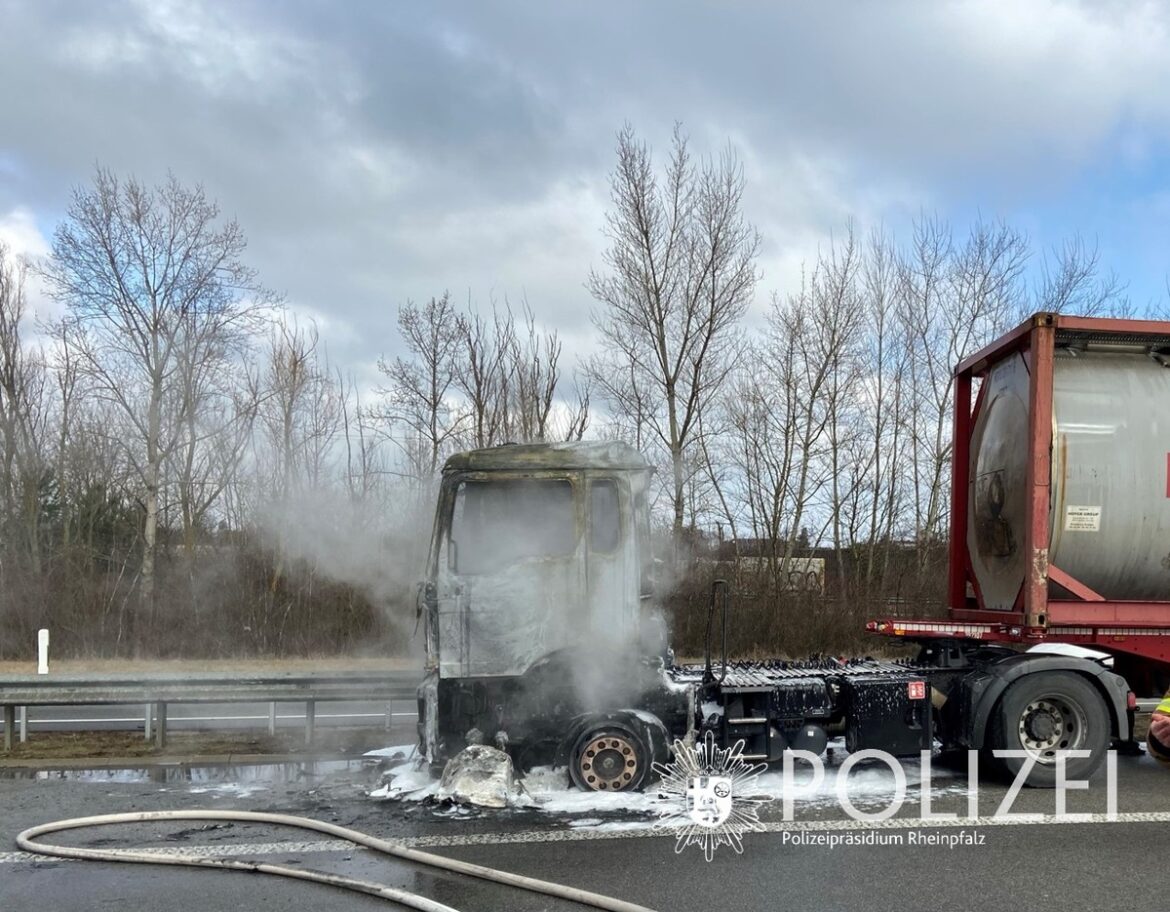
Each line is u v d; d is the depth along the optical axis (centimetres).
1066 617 774
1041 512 760
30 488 2369
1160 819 655
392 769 802
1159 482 773
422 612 767
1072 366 796
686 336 2373
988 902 494
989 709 748
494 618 718
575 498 729
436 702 728
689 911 484
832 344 2539
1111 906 488
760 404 2497
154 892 525
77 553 2291
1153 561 777
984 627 793
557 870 553
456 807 684
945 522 2561
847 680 771
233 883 540
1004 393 845
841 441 2550
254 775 821
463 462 727
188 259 2364
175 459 2339
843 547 2531
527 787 717
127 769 849
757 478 2472
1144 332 782
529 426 2523
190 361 2341
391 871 557
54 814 695
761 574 2125
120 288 2344
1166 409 786
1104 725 751
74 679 927
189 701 939
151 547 2239
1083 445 771
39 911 497
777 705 755
